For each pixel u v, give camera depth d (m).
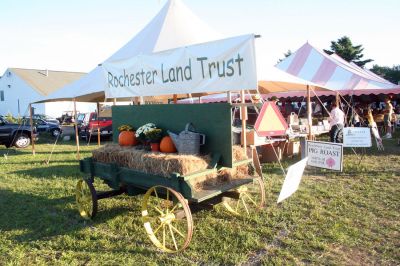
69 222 5.16
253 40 4.11
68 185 7.38
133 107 5.48
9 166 10.32
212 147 4.46
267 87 10.93
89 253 4.05
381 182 6.81
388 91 14.83
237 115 12.58
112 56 9.95
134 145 5.32
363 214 5.00
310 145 7.19
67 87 11.92
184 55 4.88
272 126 6.03
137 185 4.66
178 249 4.02
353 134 8.45
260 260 3.71
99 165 5.17
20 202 6.24
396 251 3.83
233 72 4.32
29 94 37.53
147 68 5.46
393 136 15.02
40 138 21.03
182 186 3.96
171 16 9.45
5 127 15.56
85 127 18.47
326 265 3.58
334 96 18.00
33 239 4.55
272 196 6.04
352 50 47.41
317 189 6.35
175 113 4.83
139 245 4.25
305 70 15.62
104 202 5.94
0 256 4.08
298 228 4.55
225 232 4.50
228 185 4.45
